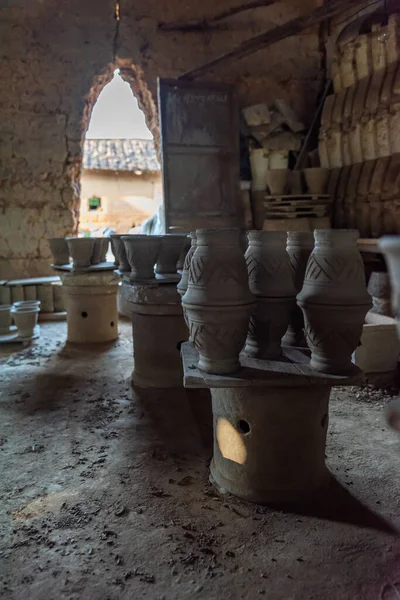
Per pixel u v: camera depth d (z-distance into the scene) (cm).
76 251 553
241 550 201
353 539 206
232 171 700
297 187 669
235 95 697
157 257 381
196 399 385
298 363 235
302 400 230
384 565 190
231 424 240
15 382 437
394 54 550
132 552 200
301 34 757
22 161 732
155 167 1337
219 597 175
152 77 748
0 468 276
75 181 770
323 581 182
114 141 1420
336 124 625
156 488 252
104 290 570
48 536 212
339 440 304
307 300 217
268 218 671
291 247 263
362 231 585
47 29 715
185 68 753
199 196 690
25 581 184
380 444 298
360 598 173
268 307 235
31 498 243
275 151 715
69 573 188
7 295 707
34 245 758
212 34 751
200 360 226
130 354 528
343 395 383
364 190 574
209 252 210
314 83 766
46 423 343
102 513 229
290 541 206
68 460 286
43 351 545
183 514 227
